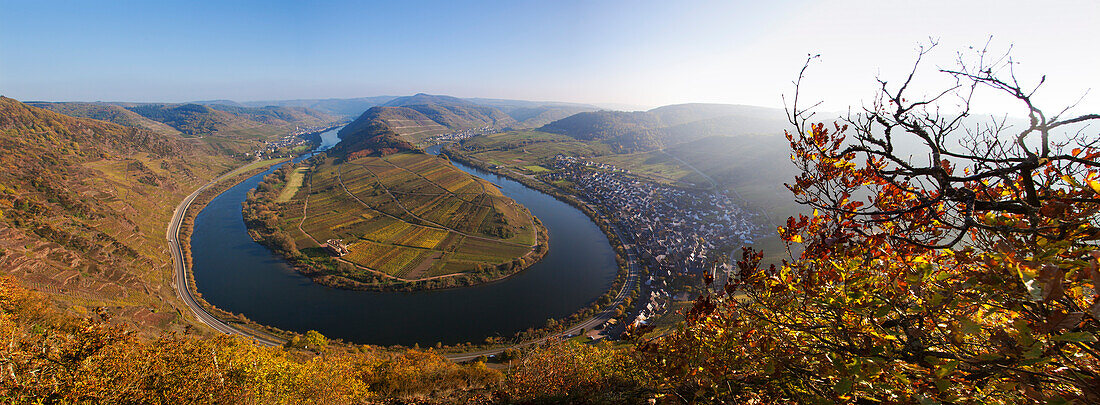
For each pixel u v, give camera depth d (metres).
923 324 3.70
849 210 3.93
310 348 51.22
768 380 4.99
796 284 4.77
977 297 3.38
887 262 4.02
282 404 17.08
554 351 17.47
